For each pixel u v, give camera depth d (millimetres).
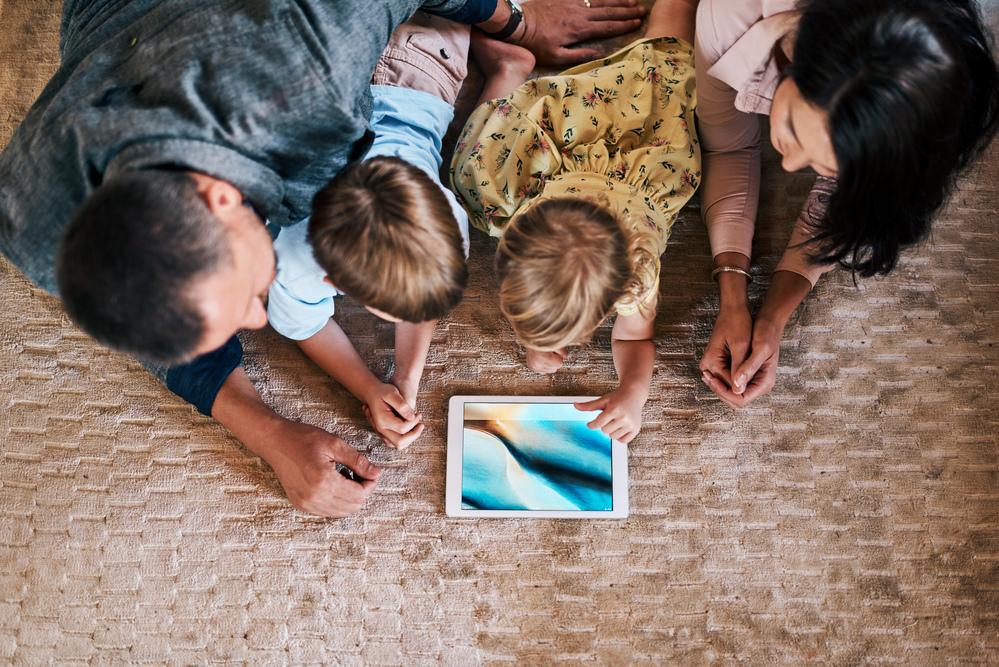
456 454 1213
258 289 874
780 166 1346
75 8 1022
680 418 1238
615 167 1175
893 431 1232
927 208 932
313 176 990
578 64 1390
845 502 1206
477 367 1263
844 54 801
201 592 1177
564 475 1208
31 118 946
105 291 748
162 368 1170
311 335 1205
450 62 1265
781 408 1240
